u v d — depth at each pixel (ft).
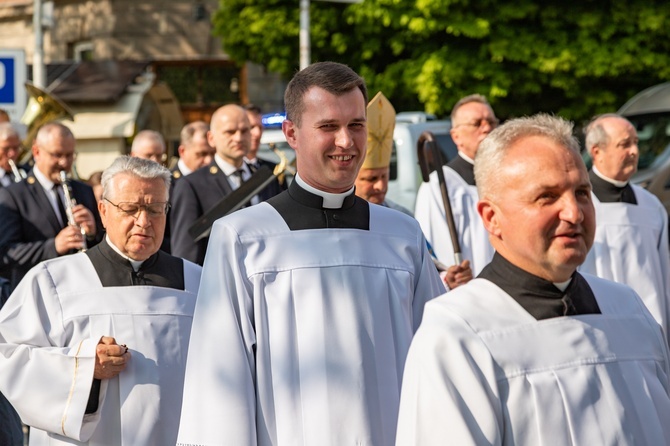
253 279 15.49
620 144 27.27
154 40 90.94
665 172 52.75
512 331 11.80
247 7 73.87
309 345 15.28
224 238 15.76
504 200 11.78
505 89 66.28
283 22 72.23
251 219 15.92
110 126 72.08
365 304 15.58
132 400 17.93
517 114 69.97
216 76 91.50
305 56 67.21
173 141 79.46
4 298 23.73
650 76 68.03
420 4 64.75
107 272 18.84
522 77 67.00
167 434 18.08
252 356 15.34
